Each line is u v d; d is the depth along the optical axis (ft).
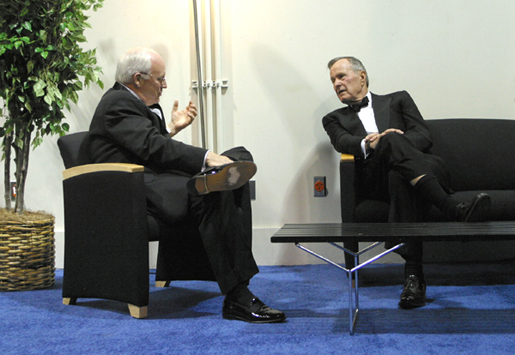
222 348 5.05
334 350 4.93
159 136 6.50
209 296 7.61
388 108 9.14
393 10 10.14
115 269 6.49
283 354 4.84
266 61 10.28
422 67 10.13
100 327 5.96
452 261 9.96
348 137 8.50
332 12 10.21
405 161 6.93
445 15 10.09
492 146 9.50
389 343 5.12
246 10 10.31
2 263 8.10
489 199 5.92
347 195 8.11
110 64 10.44
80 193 6.83
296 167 10.24
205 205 6.23
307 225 6.33
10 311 6.82
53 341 5.42
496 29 10.03
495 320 5.93
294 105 10.24
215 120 10.39
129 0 10.43
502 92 10.06
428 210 7.25
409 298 6.53
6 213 8.34
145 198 6.40
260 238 10.21
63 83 8.67
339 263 10.14
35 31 8.16
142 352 4.98
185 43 10.35
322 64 10.21
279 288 8.04
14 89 8.11
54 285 8.66
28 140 8.61
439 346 4.99
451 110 10.12
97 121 6.81
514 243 9.96
